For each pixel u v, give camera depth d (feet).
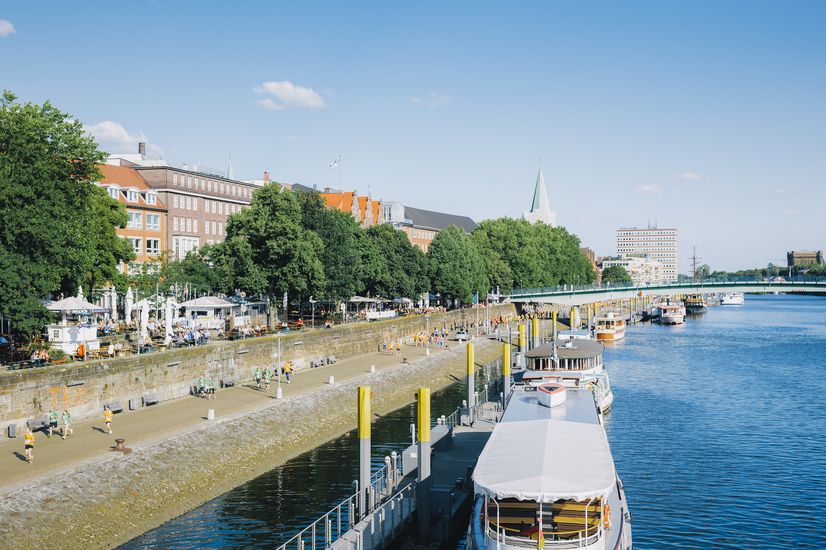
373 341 360.48
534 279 652.48
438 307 529.86
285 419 203.51
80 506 131.64
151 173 436.35
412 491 142.61
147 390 204.95
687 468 186.19
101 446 157.17
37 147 196.13
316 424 212.43
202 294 348.79
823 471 183.11
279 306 353.51
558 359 230.68
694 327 633.20
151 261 344.69
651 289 607.78
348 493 159.33
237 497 157.17
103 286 292.40
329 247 346.54
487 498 104.22
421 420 130.11
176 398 216.33
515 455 109.09
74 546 124.57
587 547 98.99
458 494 142.20
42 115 209.87
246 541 133.39
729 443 209.77
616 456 197.16
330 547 115.55
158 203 431.84
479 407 220.02
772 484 173.68
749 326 640.58
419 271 456.86
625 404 264.93
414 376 298.56
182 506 148.56
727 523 150.61
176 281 336.29
